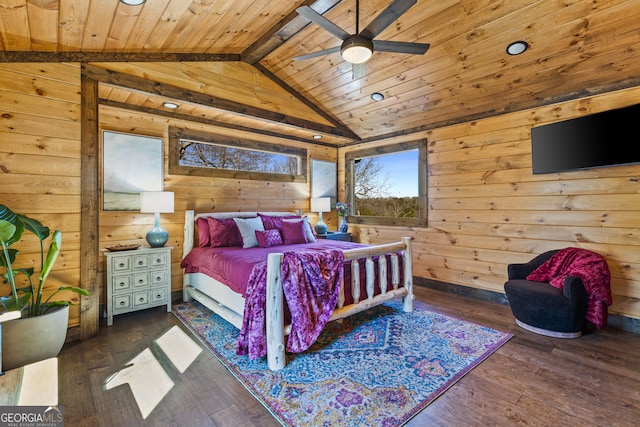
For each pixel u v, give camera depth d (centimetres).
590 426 162
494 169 373
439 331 284
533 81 316
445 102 386
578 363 227
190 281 382
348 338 270
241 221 378
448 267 420
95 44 262
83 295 269
